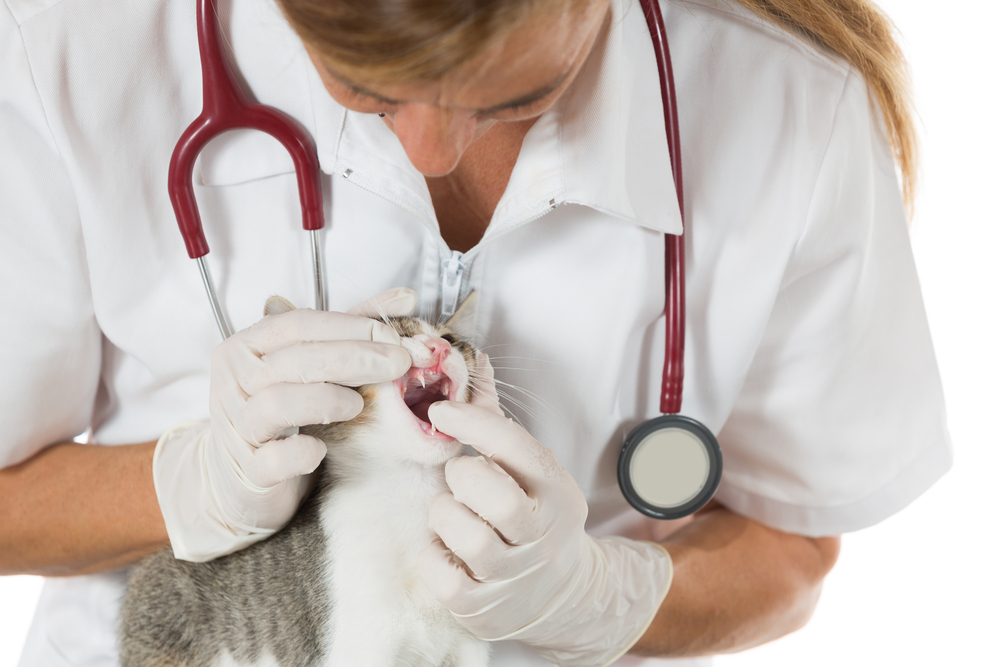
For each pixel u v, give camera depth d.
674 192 1.06
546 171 0.99
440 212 1.15
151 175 1.08
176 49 1.07
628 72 1.01
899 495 1.23
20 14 0.98
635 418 1.23
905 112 1.21
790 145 1.10
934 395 1.23
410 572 1.07
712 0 1.12
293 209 1.12
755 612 1.23
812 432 1.21
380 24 0.56
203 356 1.18
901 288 1.18
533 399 1.18
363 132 1.01
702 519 1.38
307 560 1.06
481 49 0.58
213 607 1.12
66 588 1.27
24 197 1.02
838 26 1.12
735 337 1.14
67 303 1.08
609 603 1.10
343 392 0.93
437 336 1.11
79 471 1.16
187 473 1.12
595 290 1.11
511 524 0.90
